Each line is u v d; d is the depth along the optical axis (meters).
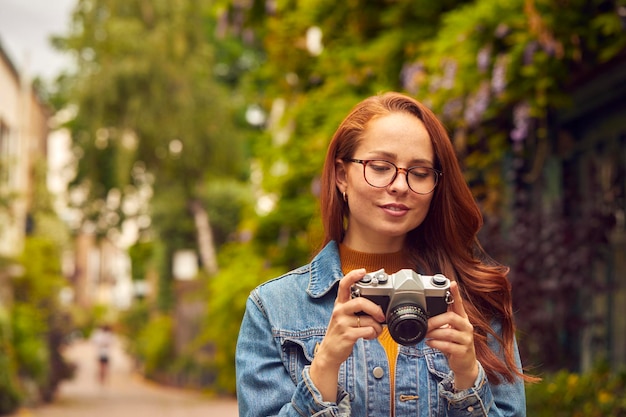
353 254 2.46
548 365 6.57
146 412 15.76
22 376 16.42
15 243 22.72
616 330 6.59
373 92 8.57
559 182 7.05
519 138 6.20
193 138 25.92
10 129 25.88
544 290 6.56
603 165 6.75
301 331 2.38
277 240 10.84
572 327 6.57
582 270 6.53
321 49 9.52
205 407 16.89
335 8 9.08
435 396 2.34
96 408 16.83
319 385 2.19
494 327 2.45
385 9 8.48
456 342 2.15
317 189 8.97
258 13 10.35
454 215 2.44
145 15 26.39
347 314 2.13
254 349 2.40
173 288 27.02
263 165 10.34
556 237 6.58
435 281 2.13
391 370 2.36
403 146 2.31
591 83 6.39
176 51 25.66
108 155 26.77
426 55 7.32
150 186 27.67
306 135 9.36
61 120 28.14
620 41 5.57
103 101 25.36
